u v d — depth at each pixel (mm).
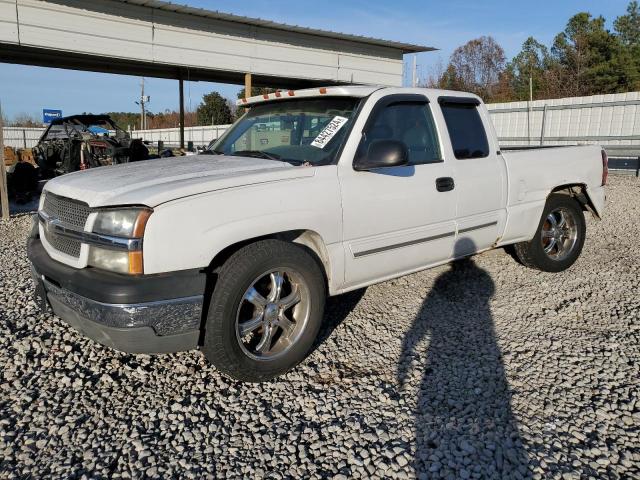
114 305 2682
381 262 3799
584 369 3387
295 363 3320
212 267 3105
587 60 40031
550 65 43250
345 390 3156
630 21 45750
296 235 3506
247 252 3041
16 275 5250
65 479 2369
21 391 3074
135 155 13031
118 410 2916
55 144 13477
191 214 2822
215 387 3172
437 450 2588
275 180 3195
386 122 3848
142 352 2834
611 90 38312
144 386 3168
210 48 11008
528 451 2576
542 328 4043
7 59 11258
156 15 10211
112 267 2809
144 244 2721
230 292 2949
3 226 8133
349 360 3539
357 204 3551
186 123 55594
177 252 2781
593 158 5551
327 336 3900
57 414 2867
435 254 4199
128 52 10039
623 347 3695
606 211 9117
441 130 4207
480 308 4461
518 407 2963
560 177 5184
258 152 3969
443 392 3133
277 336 3400
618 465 2475
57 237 3172
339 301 4598
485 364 3471
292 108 4148
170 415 2877
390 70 14195
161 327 2764
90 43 9609
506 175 4668
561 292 4836
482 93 45156
